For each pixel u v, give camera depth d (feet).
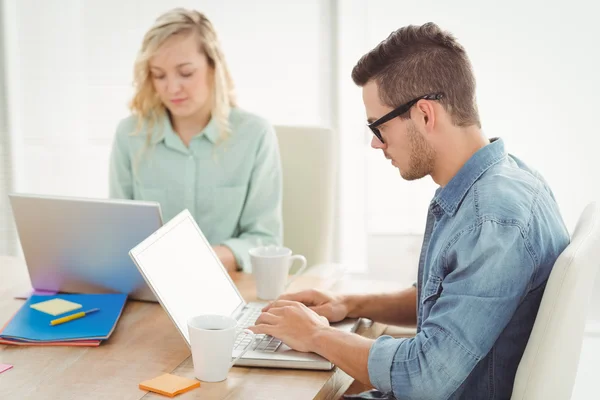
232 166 6.82
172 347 4.31
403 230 9.71
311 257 7.12
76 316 4.66
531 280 3.85
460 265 3.82
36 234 5.09
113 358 4.13
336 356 3.99
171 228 4.62
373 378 3.88
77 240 5.04
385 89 4.23
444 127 4.18
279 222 6.87
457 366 3.72
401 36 4.23
